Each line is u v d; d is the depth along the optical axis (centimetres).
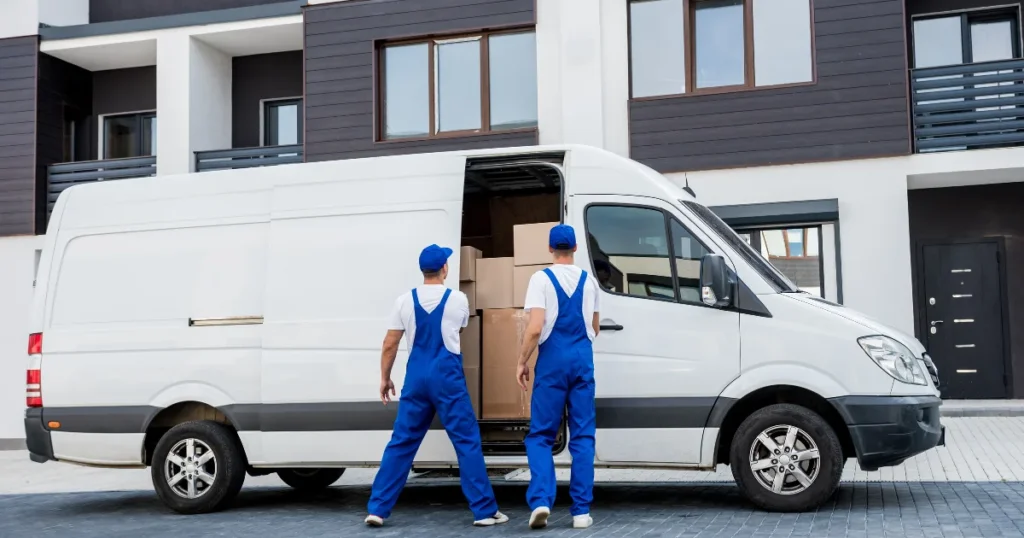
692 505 714
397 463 656
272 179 759
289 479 876
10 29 1661
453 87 1502
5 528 719
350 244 731
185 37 1619
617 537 591
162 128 1619
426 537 616
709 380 666
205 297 761
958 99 1416
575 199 705
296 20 1573
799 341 657
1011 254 1470
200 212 774
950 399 1478
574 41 1420
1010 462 888
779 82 1356
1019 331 1466
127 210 793
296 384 726
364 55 1521
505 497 785
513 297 716
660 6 1406
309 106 1538
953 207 1490
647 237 693
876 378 649
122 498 877
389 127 1523
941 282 1494
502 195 851
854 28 1327
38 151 1645
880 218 1303
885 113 1310
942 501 696
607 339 681
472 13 1480
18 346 1612
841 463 648
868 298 1300
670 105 1384
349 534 634
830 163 1322
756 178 1345
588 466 626
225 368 748
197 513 750
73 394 780
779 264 1341
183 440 754
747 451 661
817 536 577
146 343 767
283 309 736
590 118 1408
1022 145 1326
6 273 1630
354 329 719
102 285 788
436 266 654
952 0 1493
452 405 643
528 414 707
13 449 1470
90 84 1786
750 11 1366
